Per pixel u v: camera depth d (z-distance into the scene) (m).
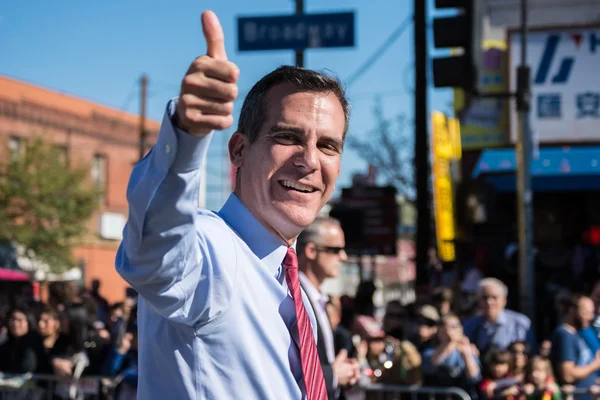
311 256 4.81
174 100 1.52
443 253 12.20
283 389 1.78
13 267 23.81
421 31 10.96
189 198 1.54
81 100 29.47
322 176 1.94
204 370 1.70
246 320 1.76
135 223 1.53
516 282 12.64
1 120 26.08
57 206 24.70
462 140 12.62
